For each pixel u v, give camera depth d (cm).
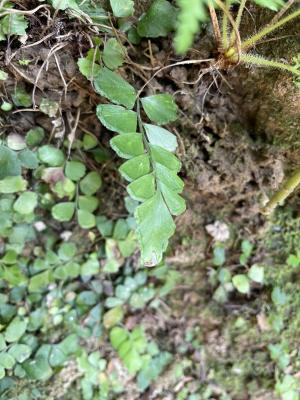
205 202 23
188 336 25
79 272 23
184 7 10
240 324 25
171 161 16
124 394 24
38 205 22
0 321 21
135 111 19
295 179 19
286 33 18
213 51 19
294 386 24
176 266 25
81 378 23
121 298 23
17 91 19
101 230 23
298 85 18
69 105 20
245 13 18
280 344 24
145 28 18
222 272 24
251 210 23
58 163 21
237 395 25
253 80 19
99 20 18
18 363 21
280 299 24
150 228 15
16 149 20
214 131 21
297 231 23
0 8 17
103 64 18
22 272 22
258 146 21
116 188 22
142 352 24
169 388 24
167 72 20
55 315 22
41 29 18
